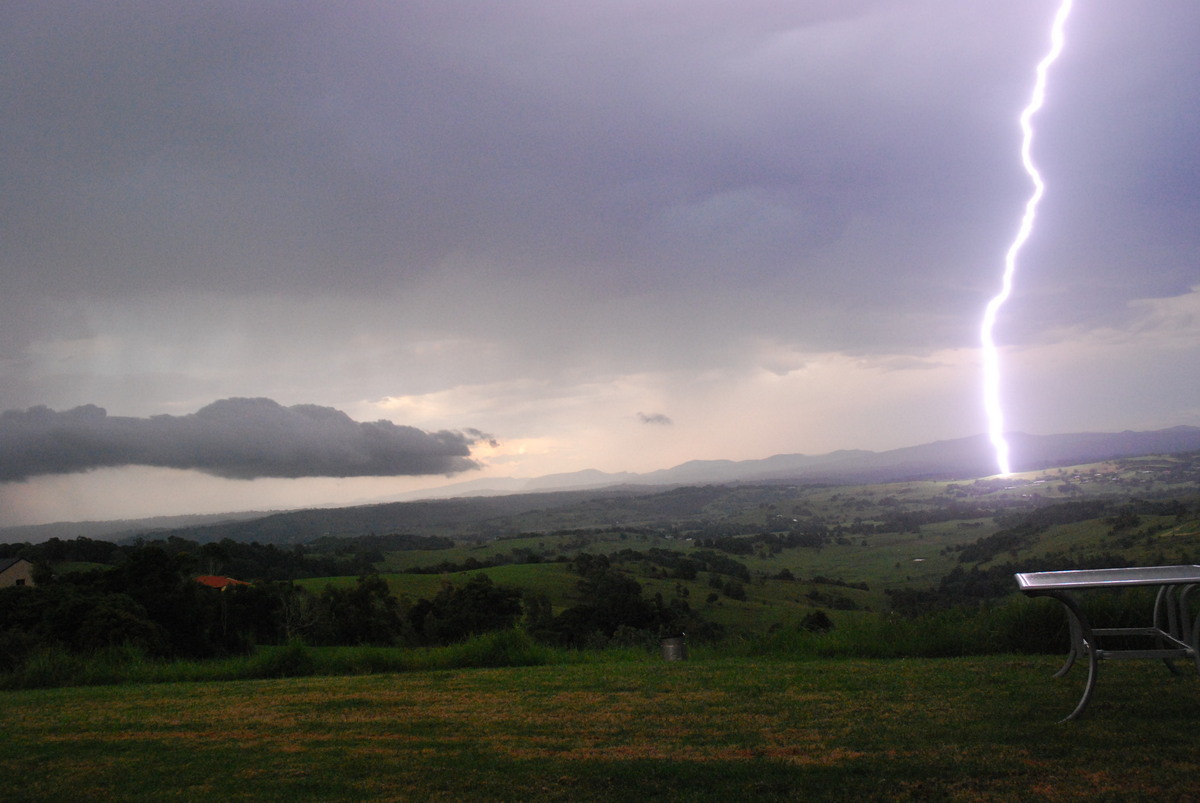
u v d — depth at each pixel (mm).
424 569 74875
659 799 4098
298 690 8102
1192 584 5289
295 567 67000
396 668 10297
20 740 6047
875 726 5359
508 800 4168
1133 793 3828
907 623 9859
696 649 11188
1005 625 8984
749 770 4496
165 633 31203
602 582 57062
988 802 3834
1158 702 5523
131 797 4492
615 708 6414
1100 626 8312
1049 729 5020
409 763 4953
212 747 5598
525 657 10359
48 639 25047
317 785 4562
